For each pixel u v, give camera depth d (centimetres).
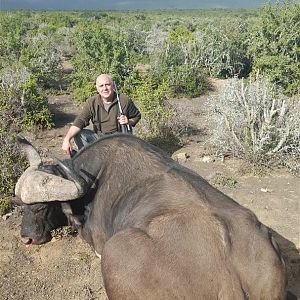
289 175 417
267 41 759
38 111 559
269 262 167
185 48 873
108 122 363
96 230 229
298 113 455
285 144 442
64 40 1302
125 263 171
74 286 272
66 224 255
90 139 362
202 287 162
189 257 166
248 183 402
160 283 165
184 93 770
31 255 300
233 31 960
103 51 791
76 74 805
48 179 222
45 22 2372
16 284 273
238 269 164
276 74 725
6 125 499
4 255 300
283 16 754
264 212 351
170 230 174
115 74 746
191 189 192
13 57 921
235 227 173
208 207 180
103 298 263
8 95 545
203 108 639
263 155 432
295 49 732
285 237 316
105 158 230
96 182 230
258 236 172
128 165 220
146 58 975
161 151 226
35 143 505
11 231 325
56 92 778
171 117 521
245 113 459
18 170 354
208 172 423
